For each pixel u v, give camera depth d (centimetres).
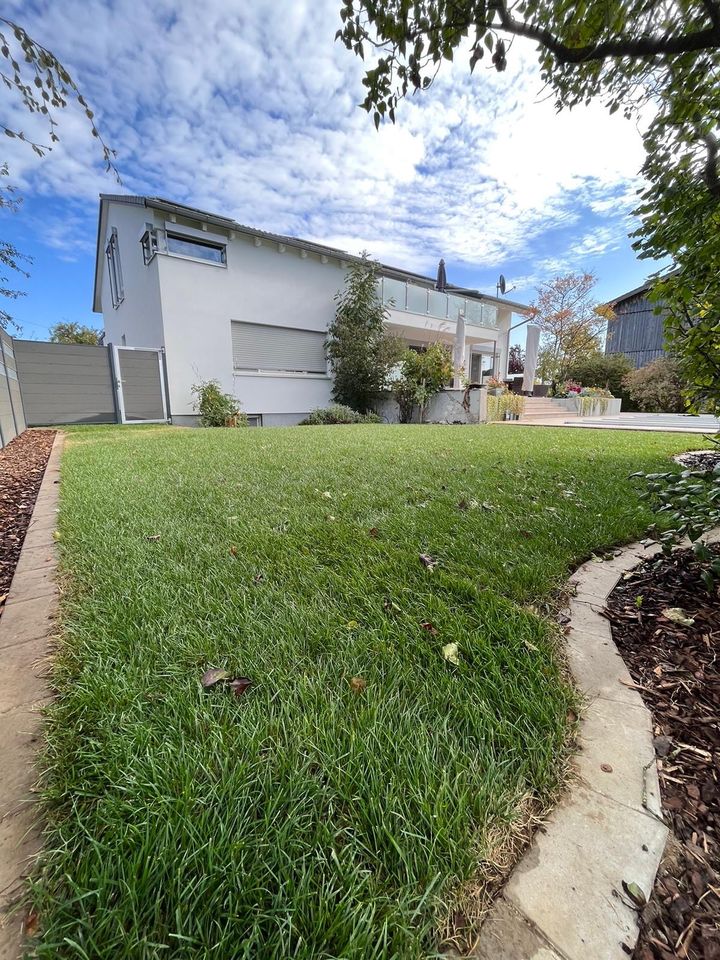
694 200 210
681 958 65
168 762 93
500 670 127
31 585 181
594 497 311
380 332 1188
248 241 1014
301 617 151
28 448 572
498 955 65
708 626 150
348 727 105
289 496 313
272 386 1107
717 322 218
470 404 1095
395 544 221
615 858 79
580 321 2111
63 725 106
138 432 773
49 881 72
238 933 66
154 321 962
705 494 170
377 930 66
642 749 102
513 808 87
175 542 221
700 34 160
